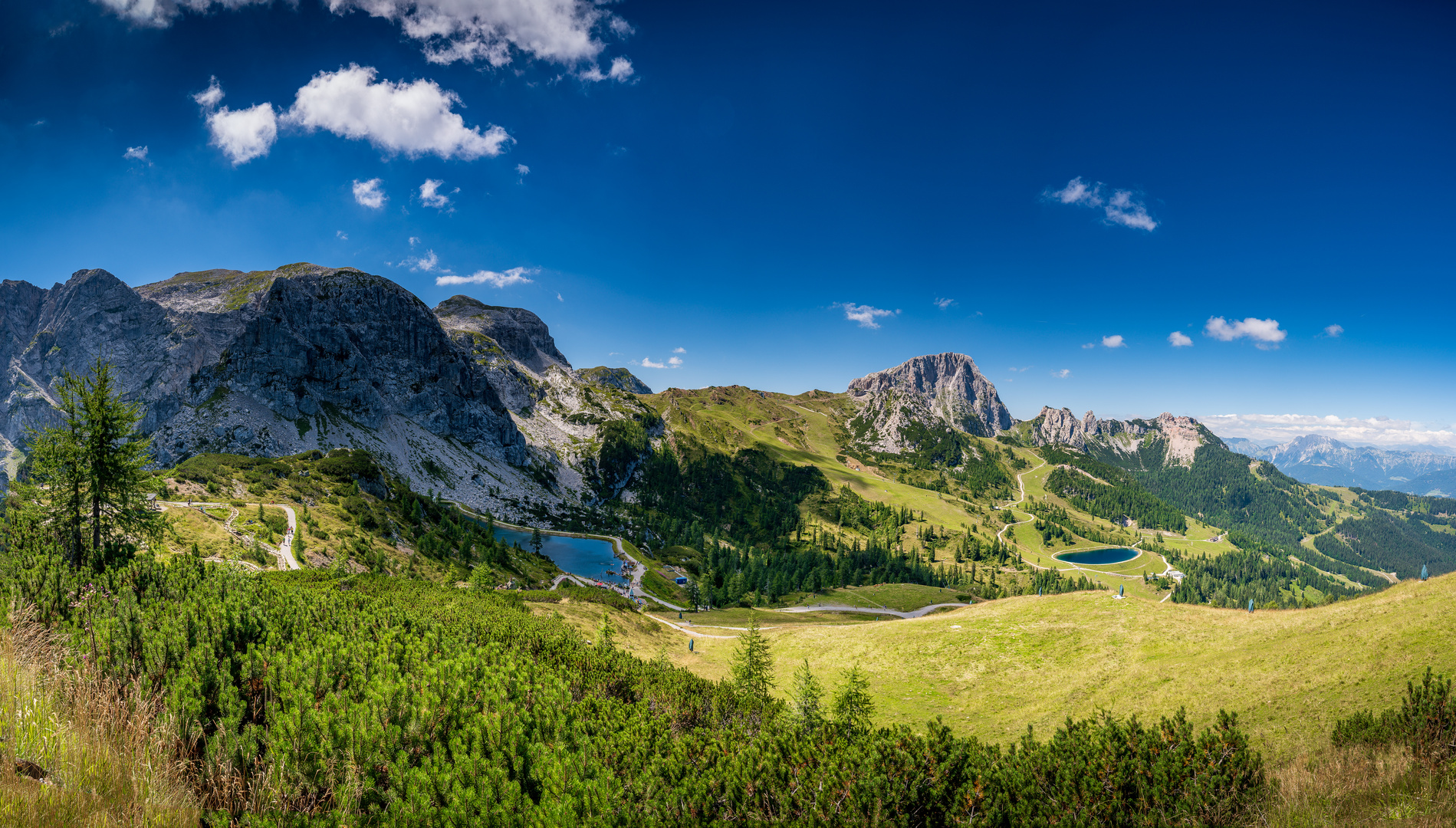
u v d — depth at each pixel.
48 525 25.48
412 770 8.14
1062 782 11.24
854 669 32.44
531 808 8.12
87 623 10.88
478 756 8.85
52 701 8.09
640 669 21.89
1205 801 11.27
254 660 10.27
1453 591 29.33
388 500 177.88
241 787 7.85
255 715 9.34
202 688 9.09
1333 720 23.27
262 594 15.02
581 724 11.59
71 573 13.78
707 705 20.38
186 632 10.55
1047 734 32.75
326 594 16.84
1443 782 11.64
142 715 8.20
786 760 10.59
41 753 7.11
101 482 28.64
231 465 160.12
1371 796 11.95
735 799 9.78
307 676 10.09
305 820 7.20
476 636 20.52
